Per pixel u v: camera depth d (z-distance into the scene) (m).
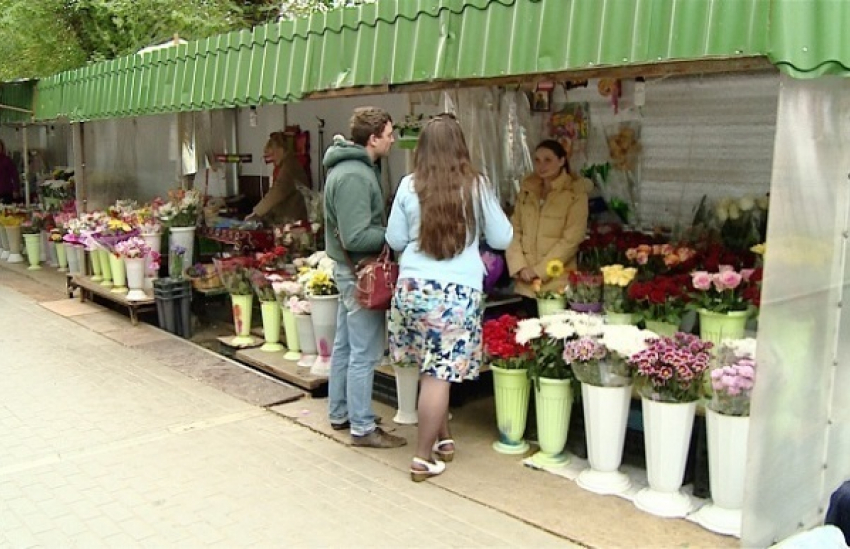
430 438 3.66
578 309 4.35
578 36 3.13
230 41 5.34
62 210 9.69
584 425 3.72
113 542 3.16
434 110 5.34
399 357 3.78
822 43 2.57
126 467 3.90
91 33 11.73
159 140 8.65
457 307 3.50
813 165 2.83
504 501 3.45
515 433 3.98
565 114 5.68
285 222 7.00
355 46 4.29
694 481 3.48
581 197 4.78
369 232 3.81
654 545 3.05
